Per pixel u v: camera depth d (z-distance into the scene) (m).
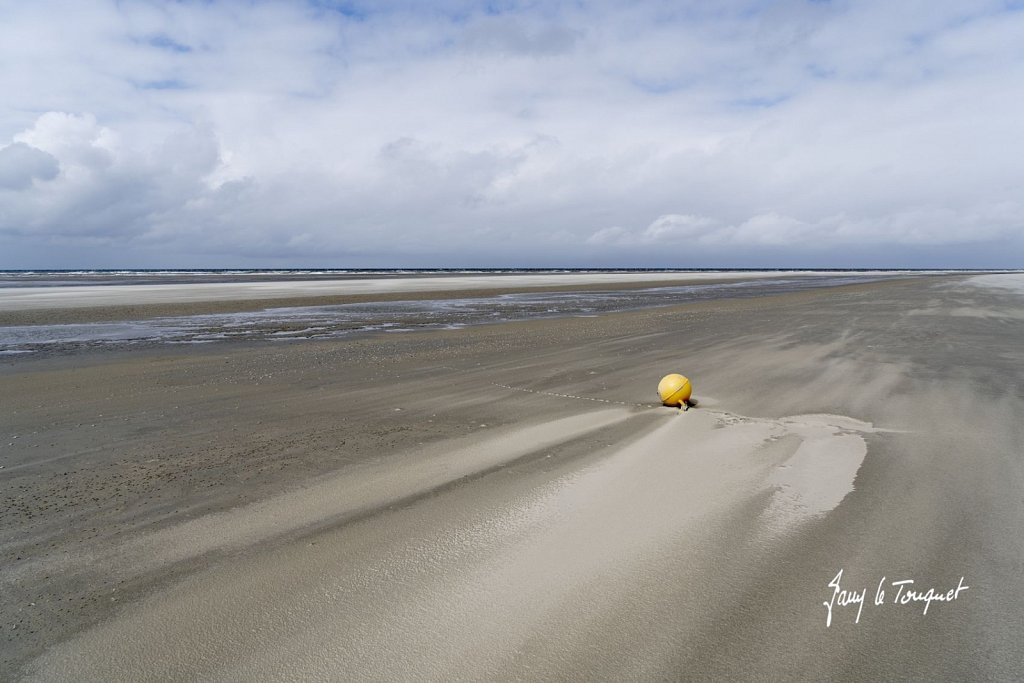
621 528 4.33
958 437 6.40
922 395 8.43
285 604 3.47
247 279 77.62
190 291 44.56
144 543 4.36
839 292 40.81
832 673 2.80
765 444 6.26
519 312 27.16
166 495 5.32
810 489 5.00
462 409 8.49
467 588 3.57
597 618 3.24
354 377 11.28
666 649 2.97
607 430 7.03
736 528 4.29
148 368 12.54
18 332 19.66
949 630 3.12
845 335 15.64
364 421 7.91
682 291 47.41
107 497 5.31
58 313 26.27
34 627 3.35
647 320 21.78
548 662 2.89
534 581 3.63
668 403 8.13
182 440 7.14
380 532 4.38
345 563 3.93
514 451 6.30
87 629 3.31
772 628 3.14
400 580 3.69
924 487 5.00
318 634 3.17
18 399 9.67
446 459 6.10
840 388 9.03
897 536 4.13
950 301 28.31
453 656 2.95
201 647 3.11
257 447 6.76
